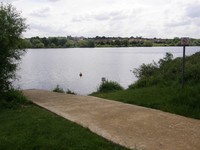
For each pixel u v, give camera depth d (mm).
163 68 15914
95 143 6070
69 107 9680
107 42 181875
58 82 31078
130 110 8797
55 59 78938
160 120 7645
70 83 30094
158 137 6406
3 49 11766
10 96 11125
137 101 10297
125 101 10727
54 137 6512
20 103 10828
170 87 11219
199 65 12133
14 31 12156
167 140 6219
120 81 29078
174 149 5738
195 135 6488
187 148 5781
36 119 8156
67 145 6016
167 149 5734
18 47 12664
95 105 9789
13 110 9703
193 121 7562
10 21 12016
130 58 74750
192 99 9000
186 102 9023
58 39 161625
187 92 9555
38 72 42781
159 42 160375
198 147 5832
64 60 74312
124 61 64625
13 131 7195
